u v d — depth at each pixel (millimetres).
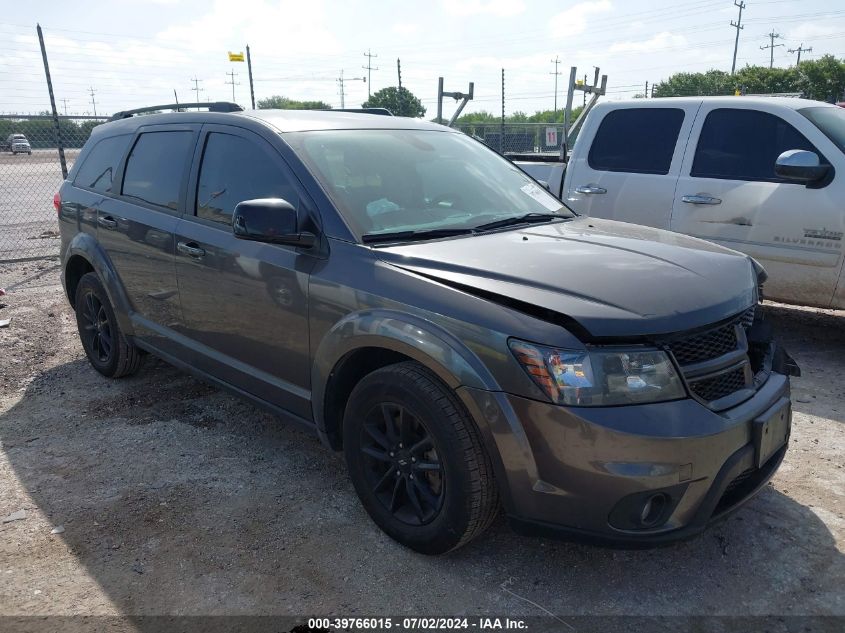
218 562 3000
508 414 2561
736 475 2656
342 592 2807
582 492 2512
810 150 5352
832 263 5219
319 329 3199
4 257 10164
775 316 6812
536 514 2625
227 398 4793
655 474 2451
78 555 3059
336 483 3654
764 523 3256
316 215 3299
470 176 3943
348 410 3133
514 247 3125
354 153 3656
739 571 2922
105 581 2887
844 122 5703
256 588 2834
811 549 3055
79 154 5387
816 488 3564
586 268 2854
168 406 4668
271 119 3799
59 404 4734
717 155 5809
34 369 5430
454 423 2707
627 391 2488
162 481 3689
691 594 2789
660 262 2988
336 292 3098
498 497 2801
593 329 2484
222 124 3949
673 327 2562
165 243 4094
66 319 6812
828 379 5102
